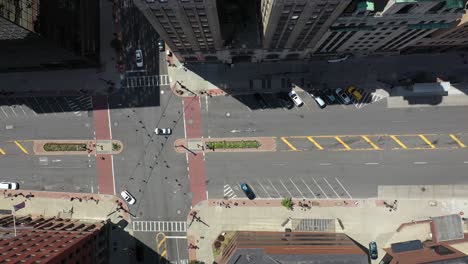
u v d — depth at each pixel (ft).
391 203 344.08
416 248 329.52
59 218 354.95
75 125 353.92
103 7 351.05
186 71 349.00
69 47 298.76
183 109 349.61
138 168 352.49
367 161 344.28
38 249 273.33
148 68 350.43
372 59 344.08
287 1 211.82
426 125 341.62
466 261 284.61
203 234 350.64
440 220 327.47
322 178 346.74
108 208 354.13
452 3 228.43
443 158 341.21
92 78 352.49
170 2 215.72
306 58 341.82
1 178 358.02
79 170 354.95
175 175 351.46
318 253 274.98
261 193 348.59
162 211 351.87
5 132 356.79
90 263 315.58
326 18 238.89
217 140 349.00
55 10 278.67
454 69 341.21
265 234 339.57
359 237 345.92
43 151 355.15
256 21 300.81
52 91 354.54
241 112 347.97
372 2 235.40
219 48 303.27
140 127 351.67
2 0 229.86
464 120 339.57
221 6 281.95
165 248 352.08
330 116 345.31
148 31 349.82
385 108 343.26
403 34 280.72
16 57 312.71
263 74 347.77
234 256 278.26
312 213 347.36
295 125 346.54
